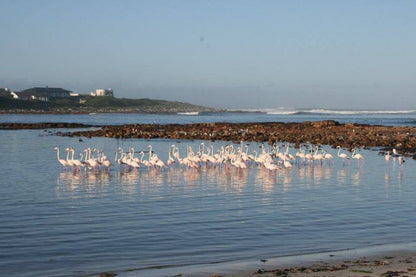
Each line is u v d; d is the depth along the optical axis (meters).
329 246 18.58
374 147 60.53
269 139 70.94
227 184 33.84
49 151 56.81
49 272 16.05
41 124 116.62
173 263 16.72
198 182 34.75
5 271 16.19
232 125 107.38
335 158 49.62
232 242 19.28
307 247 18.48
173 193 30.27
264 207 25.94
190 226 21.81
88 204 26.81
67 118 195.00
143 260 17.12
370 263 15.88
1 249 18.50
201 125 108.19
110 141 72.12
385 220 22.91
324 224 22.16
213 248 18.48
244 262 16.58
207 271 15.53
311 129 95.19
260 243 19.11
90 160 40.91
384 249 17.89
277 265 16.08
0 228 21.52
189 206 26.22
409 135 76.50
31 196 29.20
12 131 96.25
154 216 23.80
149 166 43.53
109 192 30.61
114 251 18.20
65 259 17.33
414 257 16.70
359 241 19.27
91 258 17.42
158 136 79.69
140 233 20.66
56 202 27.38
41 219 23.20
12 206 26.28
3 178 36.38
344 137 72.56
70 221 22.78
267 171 40.72
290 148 60.12
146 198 28.59
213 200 27.95
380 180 35.69
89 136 79.44
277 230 21.08
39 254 17.91
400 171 40.44
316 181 35.25
